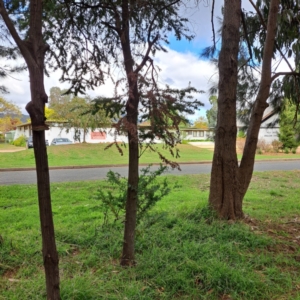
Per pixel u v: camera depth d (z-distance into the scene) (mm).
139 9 2488
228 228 3477
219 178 3918
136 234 2822
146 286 2215
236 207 3926
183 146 23062
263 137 23219
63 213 4488
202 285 2264
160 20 2689
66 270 2461
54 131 20703
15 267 2498
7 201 5379
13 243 2906
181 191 6402
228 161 3885
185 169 11820
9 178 8953
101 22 2457
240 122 5270
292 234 3500
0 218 4164
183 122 2133
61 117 18750
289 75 4379
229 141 3887
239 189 3953
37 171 1565
